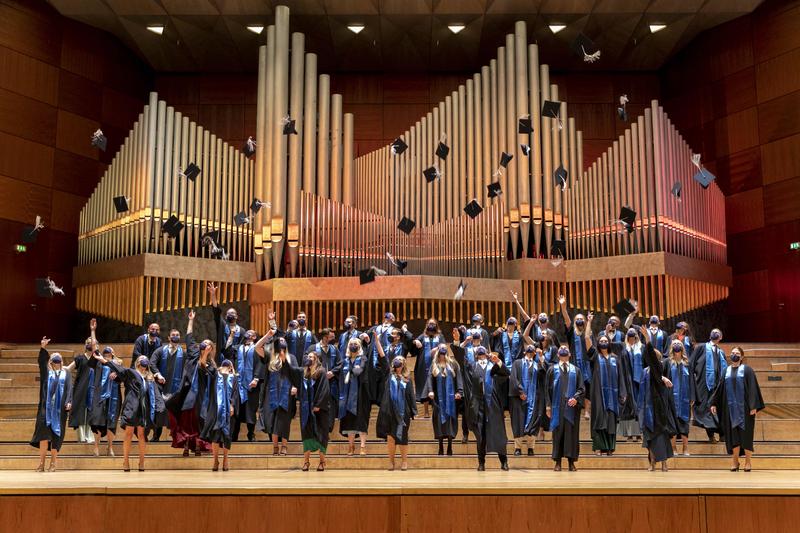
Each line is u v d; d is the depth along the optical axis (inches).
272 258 570.3
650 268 557.0
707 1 596.7
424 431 421.7
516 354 430.0
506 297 558.9
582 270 576.1
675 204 573.3
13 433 416.5
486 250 569.6
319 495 273.0
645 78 695.7
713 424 401.4
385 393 367.9
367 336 430.0
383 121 689.6
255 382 392.2
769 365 505.4
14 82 579.5
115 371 373.7
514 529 270.8
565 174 557.3
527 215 578.2
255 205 544.1
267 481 297.1
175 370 413.7
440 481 296.4
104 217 585.9
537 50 606.9
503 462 364.2
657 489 272.2
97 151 629.6
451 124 604.4
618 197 577.0
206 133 586.6
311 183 589.3
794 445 398.6
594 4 597.3
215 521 272.2
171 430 382.0
